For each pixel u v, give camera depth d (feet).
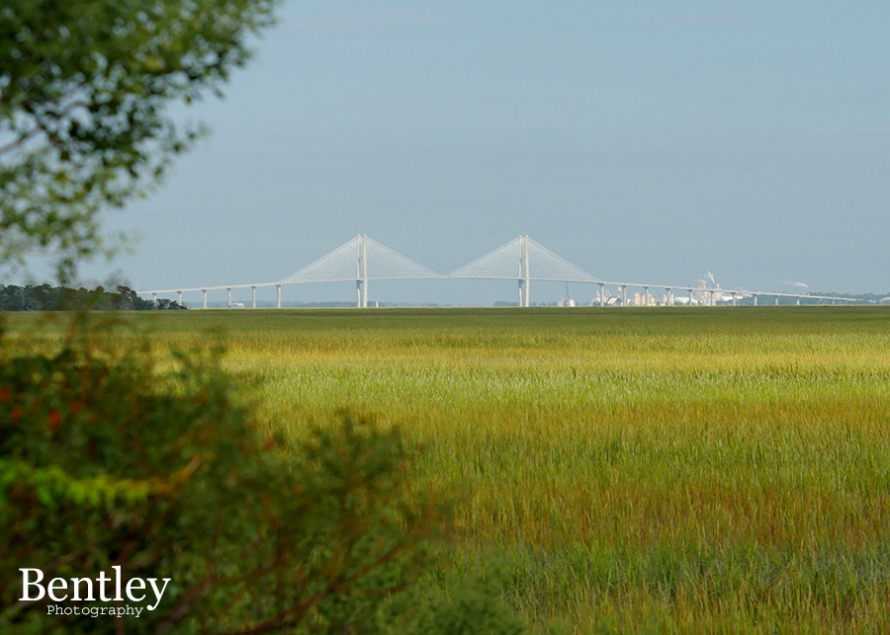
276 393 259.19
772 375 327.88
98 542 43.70
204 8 39.78
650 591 95.25
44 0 38.19
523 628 69.77
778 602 89.30
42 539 44.19
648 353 467.11
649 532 112.16
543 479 140.15
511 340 609.01
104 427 40.81
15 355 44.19
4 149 40.45
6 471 37.40
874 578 96.27
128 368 44.50
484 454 161.07
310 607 54.34
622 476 141.69
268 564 51.96
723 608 87.76
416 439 167.84
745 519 116.88
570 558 101.71
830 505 123.95
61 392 42.60
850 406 228.22
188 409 43.83
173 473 41.93
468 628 66.08
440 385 287.28
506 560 98.17
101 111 41.93
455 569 92.94
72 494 37.99
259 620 54.44
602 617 84.58
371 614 57.11
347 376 321.32
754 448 165.17
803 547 106.93
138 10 38.96
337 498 49.42
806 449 166.30
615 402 240.94
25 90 40.01
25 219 40.14
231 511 45.34
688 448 167.32
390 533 56.49
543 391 269.85
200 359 46.16
